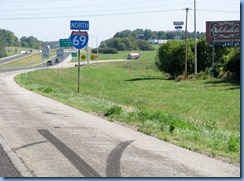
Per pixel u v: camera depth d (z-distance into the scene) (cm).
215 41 7419
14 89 3566
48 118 1655
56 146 1077
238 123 2294
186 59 7169
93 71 9431
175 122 1462
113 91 5088
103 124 1487
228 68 6225
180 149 1045
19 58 17238
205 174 806
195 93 4484
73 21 2534
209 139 1187
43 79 6562
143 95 4356
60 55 5681
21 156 958
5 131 1324
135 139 1180
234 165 887
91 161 912
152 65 14038
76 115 1758
